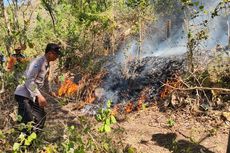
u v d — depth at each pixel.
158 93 6.87
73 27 10.14
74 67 9.40
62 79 5.99
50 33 11.05
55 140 4.77
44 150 4.50
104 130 3.51
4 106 5.43
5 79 5.57
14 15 9.43
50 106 6.88
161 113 6.21
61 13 10.61
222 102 6.03
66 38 10.19
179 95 6.37
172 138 5.21
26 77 4.52
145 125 5.79
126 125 5.82
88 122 4.52
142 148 4.93
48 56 4.64
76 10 9.66
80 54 9.80
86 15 9.12
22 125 4.07
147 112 6.35
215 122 5.59
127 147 4.76
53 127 5.37
